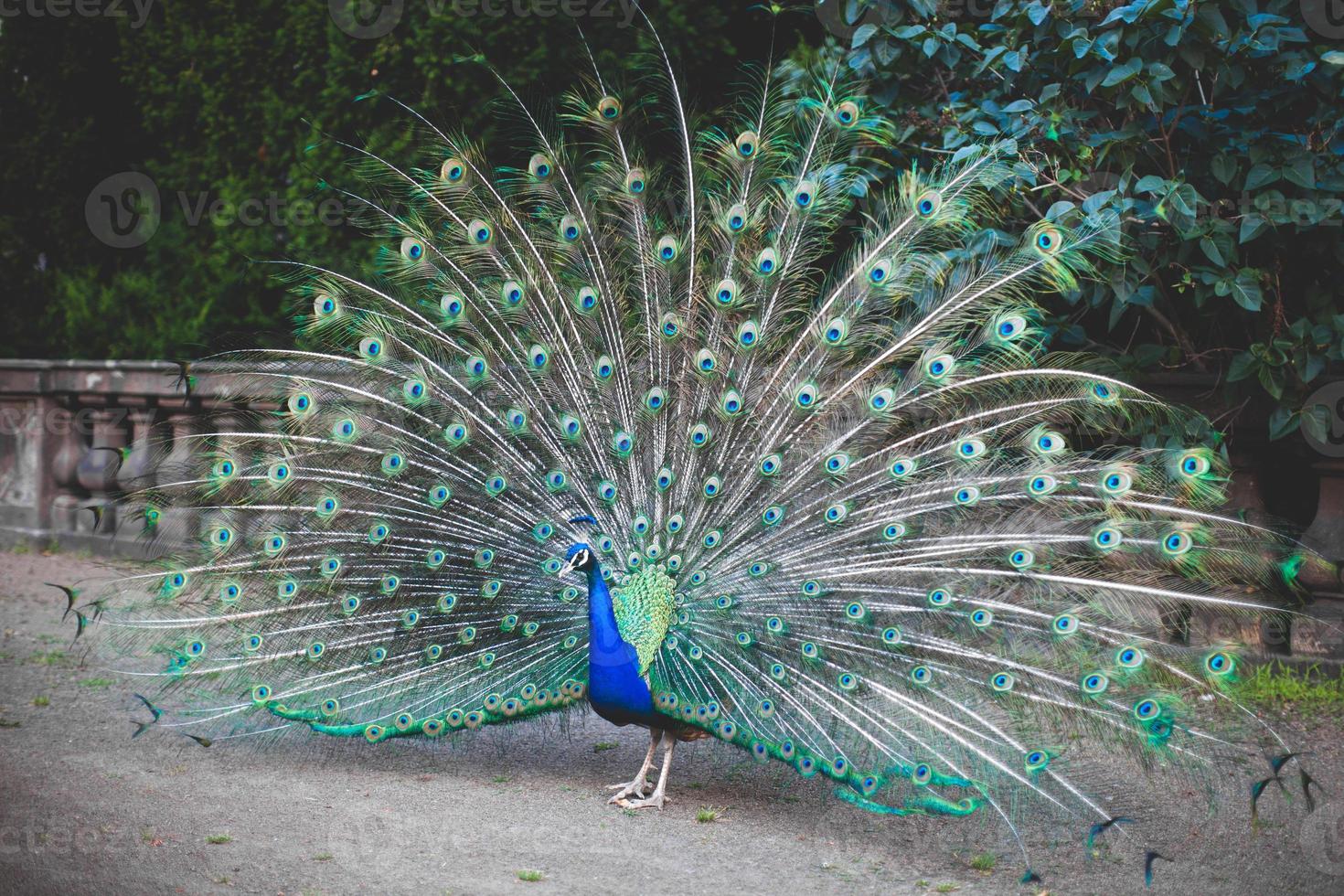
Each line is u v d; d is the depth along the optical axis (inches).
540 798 232.5
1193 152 305.0
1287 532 298.2
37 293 577.3
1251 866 203.6
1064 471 209.3
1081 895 191.5
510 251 241.0
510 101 300.8
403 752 258.1
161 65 487.5
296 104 458.6
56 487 470.9
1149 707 192.4
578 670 228.2
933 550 211.5
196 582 242.8
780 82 300.7
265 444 244.5
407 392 235.8
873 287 221.6
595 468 228.4
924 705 205.5
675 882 192.5
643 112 269.9
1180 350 323.9
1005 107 297.9
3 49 558.9
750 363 225.6
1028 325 235.8
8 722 265.7
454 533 234.4
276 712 237.6
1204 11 270.8
